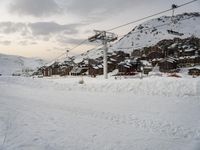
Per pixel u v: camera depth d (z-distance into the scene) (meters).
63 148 6.72
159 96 16.47
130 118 10.43
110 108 12.75
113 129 8.71
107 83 21.95
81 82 25.62
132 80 21.27
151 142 7.34
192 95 16.03
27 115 10.81
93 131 8.44
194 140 7.46
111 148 6.81
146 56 108.38
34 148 6.58
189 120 9.95
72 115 11.00
